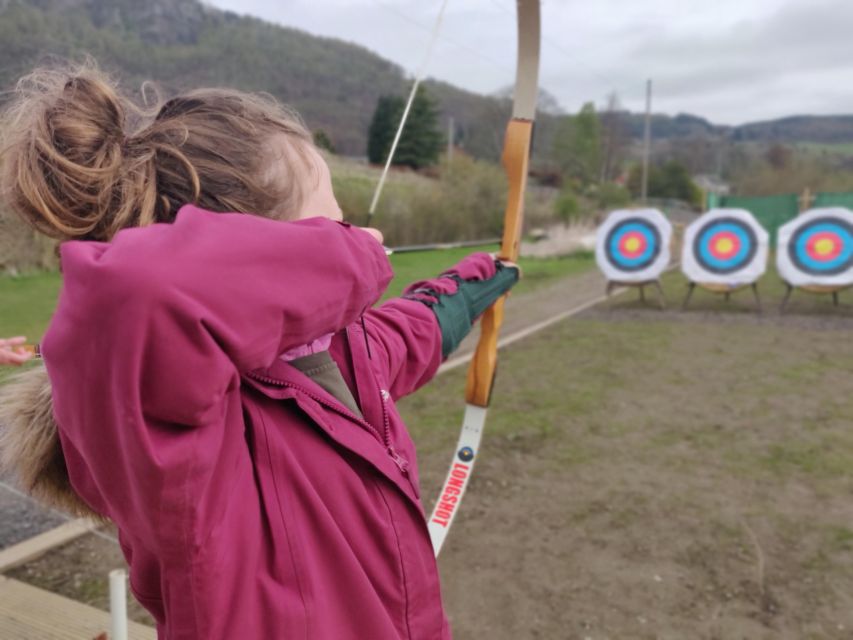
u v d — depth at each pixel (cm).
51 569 186
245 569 47
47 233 52
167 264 39
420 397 371
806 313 624
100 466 42
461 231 889
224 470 46
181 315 38
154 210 51
